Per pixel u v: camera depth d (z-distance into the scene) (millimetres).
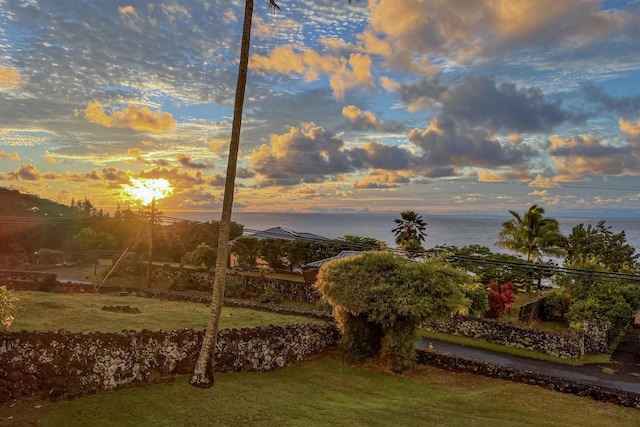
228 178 15883
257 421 12898
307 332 21578
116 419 11992
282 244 50844
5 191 63750
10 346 12617
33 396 12531
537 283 43250
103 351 14234
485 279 41969
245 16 15961
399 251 24188
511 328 29109
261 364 18719
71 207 78375
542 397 18656
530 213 48125
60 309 23375
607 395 18484
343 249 48625
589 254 48438
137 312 25234
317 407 14844
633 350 28875
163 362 15633
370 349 22500
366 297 21438
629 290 32344
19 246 55531
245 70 15867
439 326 31547
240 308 30125
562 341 27219
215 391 15000
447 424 14680
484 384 20297
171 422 12156
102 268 49875
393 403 16672
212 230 62375
